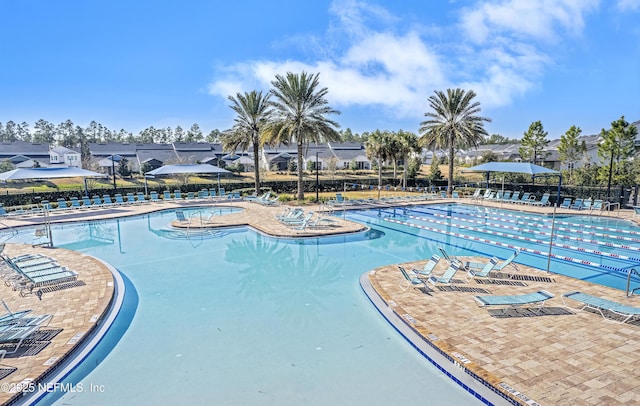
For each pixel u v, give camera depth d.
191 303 9.03
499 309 7.89
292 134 25.73
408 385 5.55
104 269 10.88
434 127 31.78
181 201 27.52
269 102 25.83
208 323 7.88
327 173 49.72
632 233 17.09
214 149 69.69
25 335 6.13
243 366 6.15
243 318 8.12
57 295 8.74
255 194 30.23
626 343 6.34
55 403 5.18
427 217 21.95
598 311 7.70
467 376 5.54
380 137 37.50
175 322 7.93
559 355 5.94
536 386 5.09
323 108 26.03
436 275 10.54
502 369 5.53
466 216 22.20
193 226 17.97
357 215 22.48
